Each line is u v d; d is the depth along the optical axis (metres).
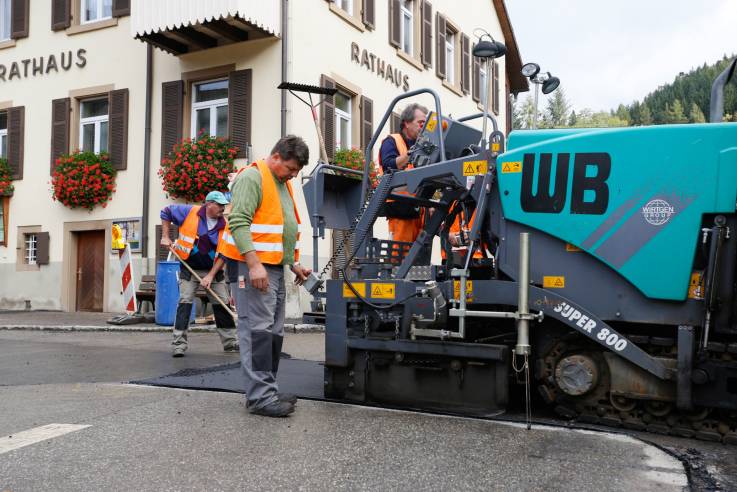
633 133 4.27
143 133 13.98
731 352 3.94
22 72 15.45
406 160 5.46
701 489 3.18
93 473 3.32
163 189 13.32
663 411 4.17
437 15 18.08
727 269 3.96
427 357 4.68
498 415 4.51
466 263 4.64
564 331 4.47
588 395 4.37
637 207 4.22
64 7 14.86
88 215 14.53
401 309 4.83
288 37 12.74
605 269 4.33
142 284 12.52
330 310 5.04
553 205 4.45
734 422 4.01
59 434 4.00
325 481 3.22
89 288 14.75
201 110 13.74
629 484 3.22
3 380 5.95
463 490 3.12
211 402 4.90
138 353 7.71
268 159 4.70
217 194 7.48
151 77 13.90
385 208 5.59
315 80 13.37
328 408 4.75
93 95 14.66
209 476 3.28
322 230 5.42
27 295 15.20
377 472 3.35
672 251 4.11
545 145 4.51
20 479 3.24
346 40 14.38
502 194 4.62
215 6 11.93
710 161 4.05
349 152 13.47
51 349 8.12
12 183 15.42
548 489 3.14
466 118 5.41
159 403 4.85
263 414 4.49
